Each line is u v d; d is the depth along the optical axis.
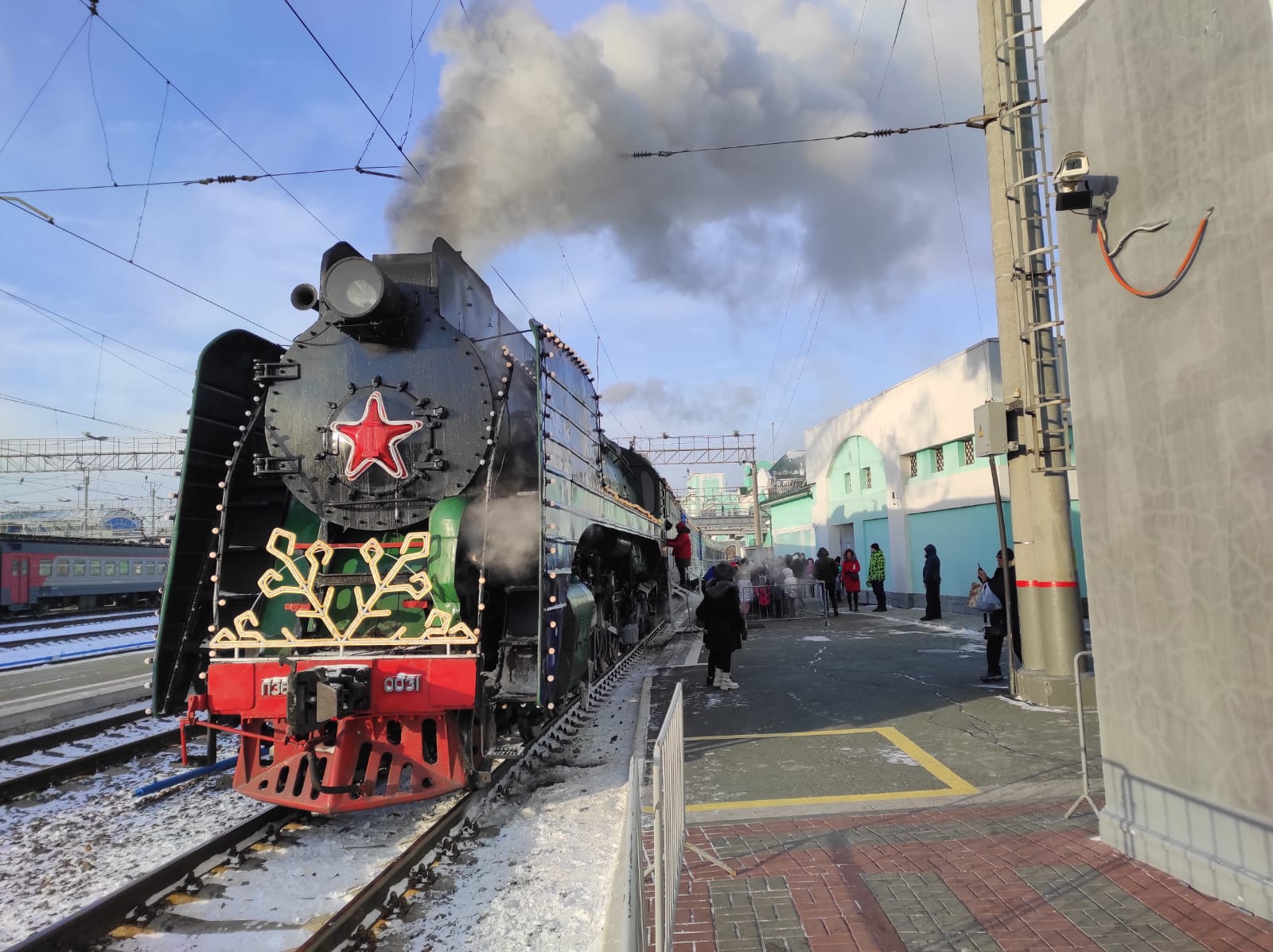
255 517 6.35
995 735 6.32
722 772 5.64
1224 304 3.26
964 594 15.97
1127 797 3.89
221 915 3.83
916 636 12.90
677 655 12.33
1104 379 3.97
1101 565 4.04
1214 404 3.32
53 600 24.84
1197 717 3.46
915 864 3.85
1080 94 4.07
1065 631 7.38
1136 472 3.78
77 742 7.65
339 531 6.17
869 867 3.84
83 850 4.79
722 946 3.14
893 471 18.83
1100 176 3.90
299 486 6.04
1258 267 3.10
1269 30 3.03
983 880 3.63
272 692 4.86
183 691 5.90
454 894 3.98
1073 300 4.19
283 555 5.30
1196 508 3.43
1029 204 7.61
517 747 5.96
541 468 5.49
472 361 6.05
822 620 16.58
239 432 6.43
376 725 4.92
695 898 3.59
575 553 7.44
